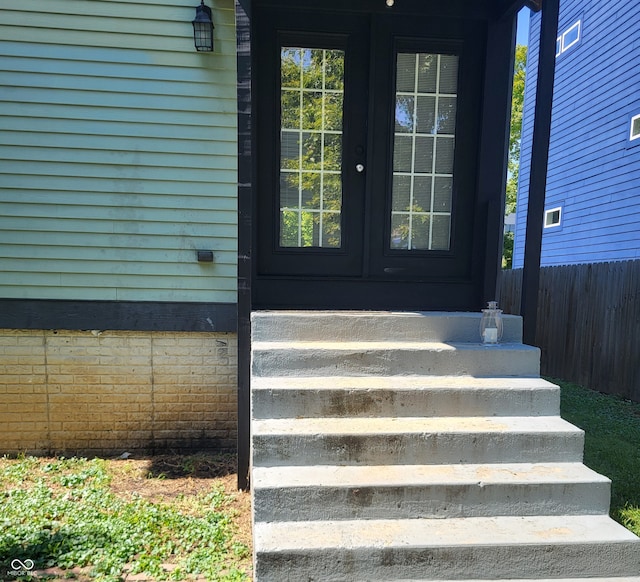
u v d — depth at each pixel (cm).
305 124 320
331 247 330
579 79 765
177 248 348
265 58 308
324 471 212
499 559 189
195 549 228
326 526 197
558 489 208
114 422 356
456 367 259
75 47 325
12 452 353
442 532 195
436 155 331
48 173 333
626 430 403
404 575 186
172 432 360
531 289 289
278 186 319
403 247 335
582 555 192
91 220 340
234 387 361
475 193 331
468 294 336
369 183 320
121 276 346
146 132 337
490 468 220
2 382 348
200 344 357
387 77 316
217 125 340
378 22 309
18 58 322
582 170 760
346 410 236
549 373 634
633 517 255
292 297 324
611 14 677
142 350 354
